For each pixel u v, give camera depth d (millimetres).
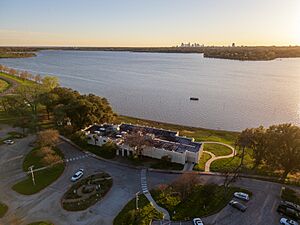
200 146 89625
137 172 79500
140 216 58938
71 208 63188
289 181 74625
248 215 60156
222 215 60188
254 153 82750
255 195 67812
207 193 67125
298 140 71375
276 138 75375
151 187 71438
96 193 68688
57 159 81688
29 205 64625
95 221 58688
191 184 67500
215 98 188500
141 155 87625
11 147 96312
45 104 119625
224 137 115625
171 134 100125
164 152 85188
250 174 78312
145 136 92125
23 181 75000
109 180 74812
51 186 72625
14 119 128125
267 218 59188
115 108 165125
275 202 64938
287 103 174375
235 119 144750
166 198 65438
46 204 64938
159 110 161375
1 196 68312
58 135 96688
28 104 123688
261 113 154375
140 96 194250
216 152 94750
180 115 151875
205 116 150000
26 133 109438
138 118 144375
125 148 87812
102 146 90562
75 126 105875
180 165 83062
